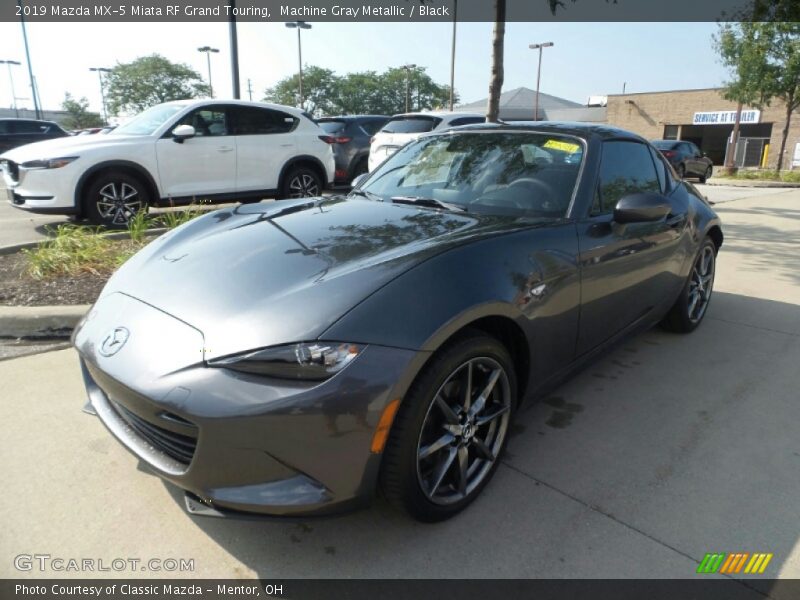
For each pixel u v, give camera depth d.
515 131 3.42
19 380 3.25
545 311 2.49
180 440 1.92
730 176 24.94
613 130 3.44
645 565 2.04
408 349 1.91
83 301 4.20
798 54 20.62
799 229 8.96
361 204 3.11
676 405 3.22
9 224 7.88
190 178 7.69
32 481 2.39
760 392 3.39
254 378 1.81
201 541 2.11
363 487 1.91
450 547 2.11
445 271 2.13
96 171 6.90
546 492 2.43
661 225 3.46
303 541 2.13
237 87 12.53
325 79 78.75
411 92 83.19
